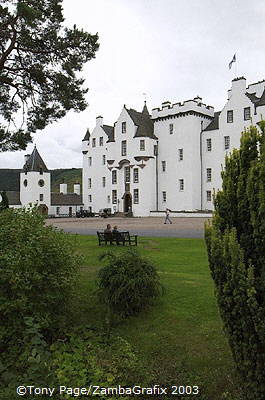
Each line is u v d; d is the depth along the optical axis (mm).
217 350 6582
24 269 6969
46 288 7309
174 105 53375
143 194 53562
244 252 4469
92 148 64750
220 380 5730
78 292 8914
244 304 4207
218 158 50438
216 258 4523
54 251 7500
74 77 16656
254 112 46656
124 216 54219
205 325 7559
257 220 4301
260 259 4293
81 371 6148
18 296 6910
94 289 9742
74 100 16859
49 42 15914
